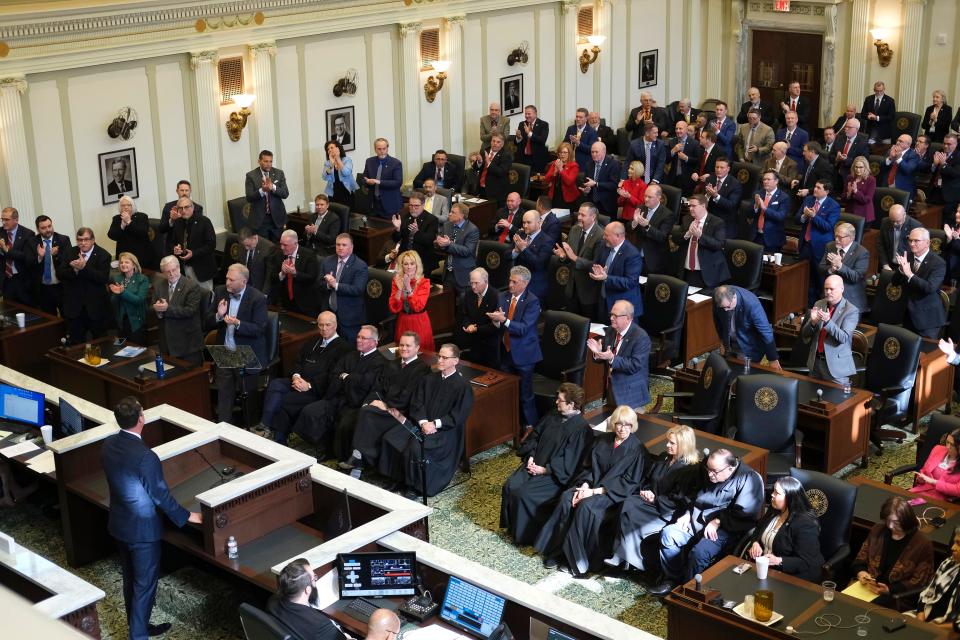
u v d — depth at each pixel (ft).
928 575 18.72
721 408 26.27
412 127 51.31
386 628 15.94
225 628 21.56
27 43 37.50
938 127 54.39
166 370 29.30
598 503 22.77
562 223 44.45
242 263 36.60
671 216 37.01
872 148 55.52
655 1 61.41
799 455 24.79
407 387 27.43
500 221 38.91
